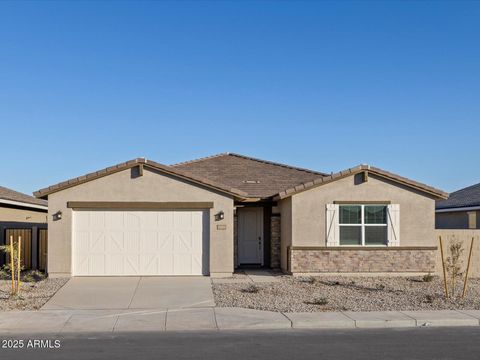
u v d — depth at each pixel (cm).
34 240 2400
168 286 1820
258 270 2259
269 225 2384
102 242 2020
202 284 1859
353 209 2092
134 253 2027
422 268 2084
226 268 2025
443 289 1798
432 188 2091
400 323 1312
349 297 1641
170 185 2031
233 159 2948
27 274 2102
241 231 2383
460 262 2084
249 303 1547
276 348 1060
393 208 2091
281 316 1368
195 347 1071
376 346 1077
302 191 2080
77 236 2019
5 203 2414
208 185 2031
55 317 1372
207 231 2044
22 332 1234
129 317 1374
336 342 1117
